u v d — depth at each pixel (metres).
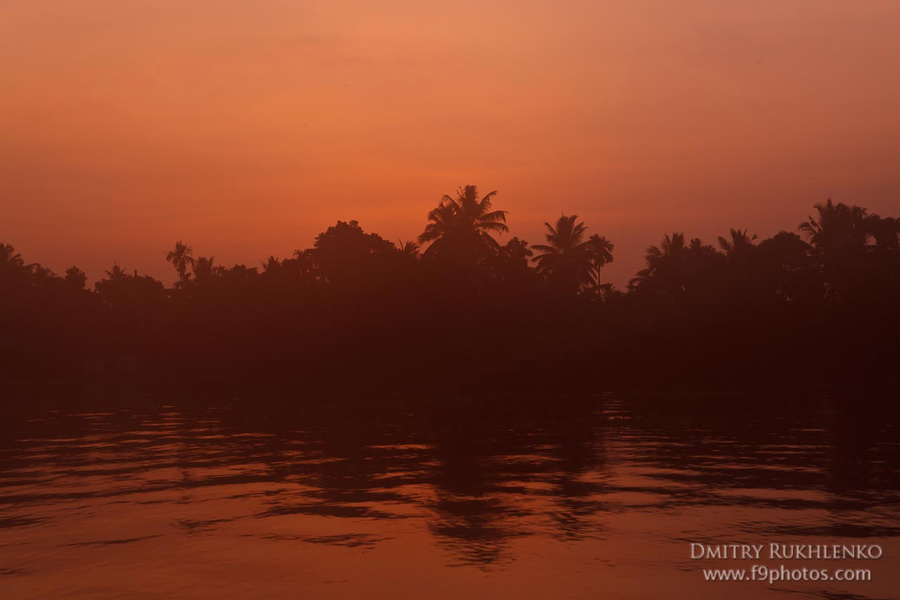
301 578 10.13
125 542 12.13
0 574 10.55
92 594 9.66
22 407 43.31
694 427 27.47
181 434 28.02
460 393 47.78
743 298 59.59
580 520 13.07
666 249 81.44
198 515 14.03
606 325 68.12
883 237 59.12
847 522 12.75
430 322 56.97
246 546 11.77
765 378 56.44
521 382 57.06
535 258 74.50
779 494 15.10
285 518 13.63
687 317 63.12
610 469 18.36
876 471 17.69
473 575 10.13
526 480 16.95
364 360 59.47
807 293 59.38
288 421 32.34
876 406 35.12
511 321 59.28
